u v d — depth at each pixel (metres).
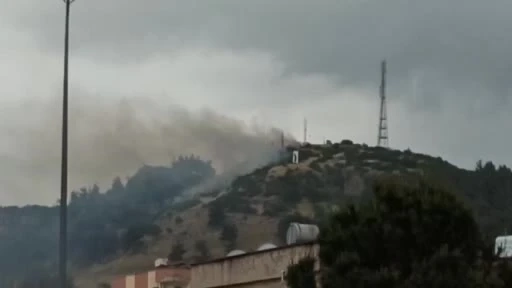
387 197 59.66
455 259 56.09
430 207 58.53
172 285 90.44
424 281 55.66
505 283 57.16
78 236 178.88
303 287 63.34
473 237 58.78
